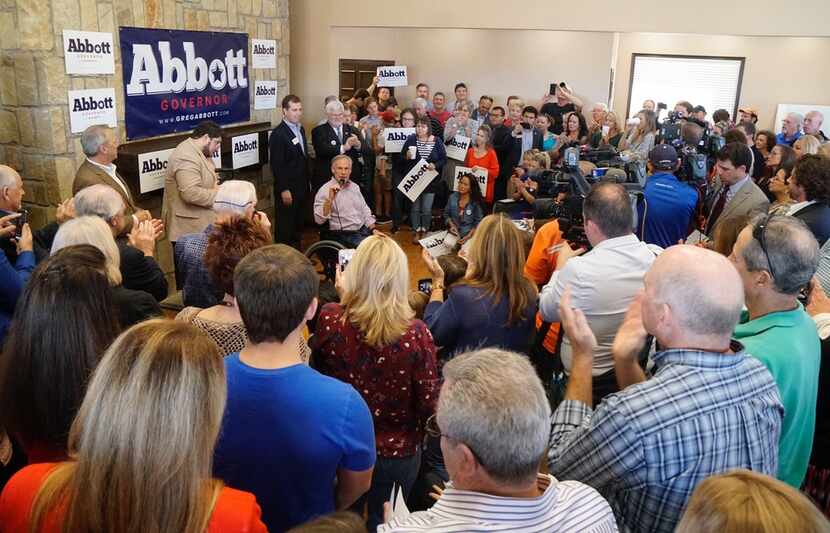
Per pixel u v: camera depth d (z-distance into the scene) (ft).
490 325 7.48
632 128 24.13
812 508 2.87
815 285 6.97
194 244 9.07
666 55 34.86
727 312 4.21
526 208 17.61
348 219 17.53
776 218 5.57
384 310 6.33
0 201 10.29
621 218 7.09
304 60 24.16
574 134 24.80
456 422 3.49
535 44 33.71
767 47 33.42
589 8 21.91
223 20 19.36
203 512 3.49
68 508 3.45
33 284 4.86
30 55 13.73
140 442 3.37
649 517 4.29
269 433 4.63
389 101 29.45
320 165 21.84
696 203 11.78
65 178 14.49
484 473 3.48
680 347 4.33
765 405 4.30
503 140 23.36
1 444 5.98
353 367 6.43
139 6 16.12
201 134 15.88
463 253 10.81
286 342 4.87
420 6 23.03
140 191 15.98
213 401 3.61
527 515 3.44
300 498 4.77
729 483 3.03
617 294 6.98
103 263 5.34
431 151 22.66
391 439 6.66
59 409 4.75
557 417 4.90
